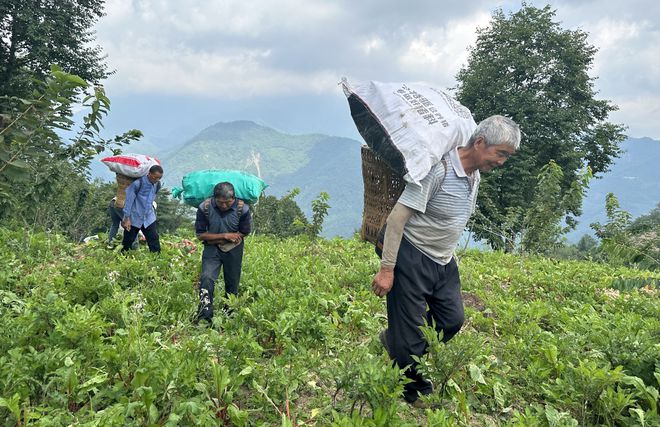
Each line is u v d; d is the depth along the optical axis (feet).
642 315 23.40
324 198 43.50
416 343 12.01
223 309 17.98
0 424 9.07
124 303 15.37
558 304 25.29
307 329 15.06
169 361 10.96
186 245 30.99
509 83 108.68
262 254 30.78
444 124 10.83
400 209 11.02
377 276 11.52
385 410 9.84
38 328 12.88
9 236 30.07
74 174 27.22
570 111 99.09
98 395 10.23
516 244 49.16
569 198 47.11
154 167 27.09
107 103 22.86
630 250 27.35
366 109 11.18
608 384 11.59
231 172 21.31
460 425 11.41
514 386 13.89
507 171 90.68
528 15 110.42
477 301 24.00
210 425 9.37
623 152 103.09
